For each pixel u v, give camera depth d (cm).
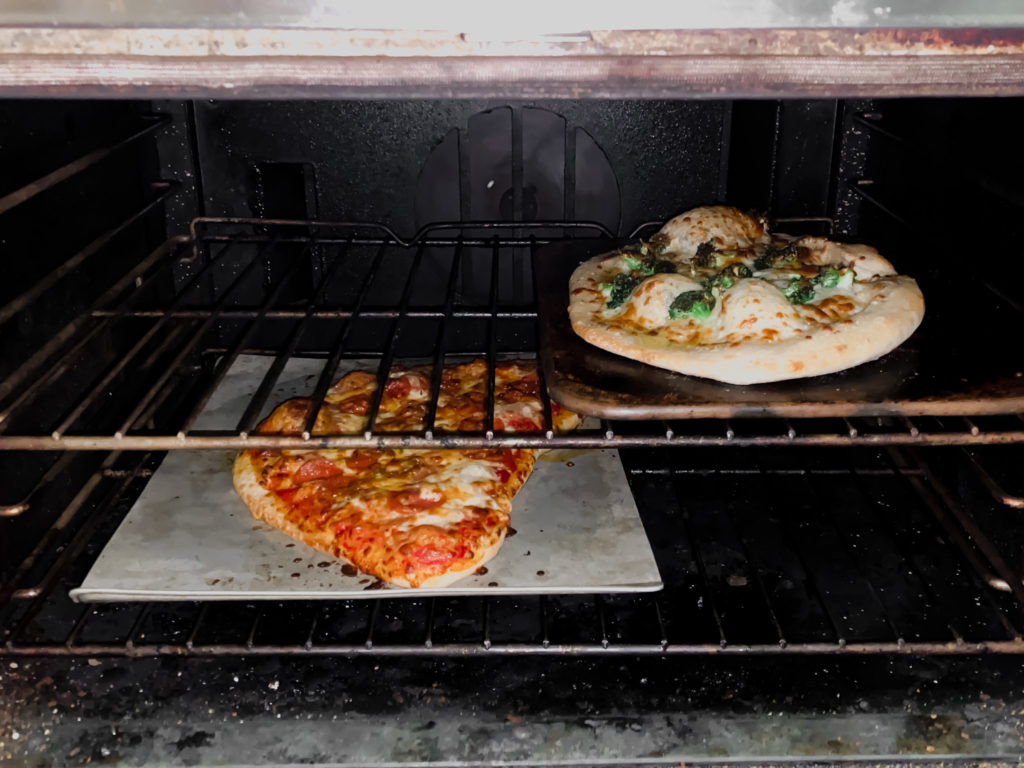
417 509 121
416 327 175
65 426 108
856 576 126
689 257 142
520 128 160
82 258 125
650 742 100
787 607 120
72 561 120
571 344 128
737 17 81
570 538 124
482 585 113
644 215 167
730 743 100
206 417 153
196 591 113
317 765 98
